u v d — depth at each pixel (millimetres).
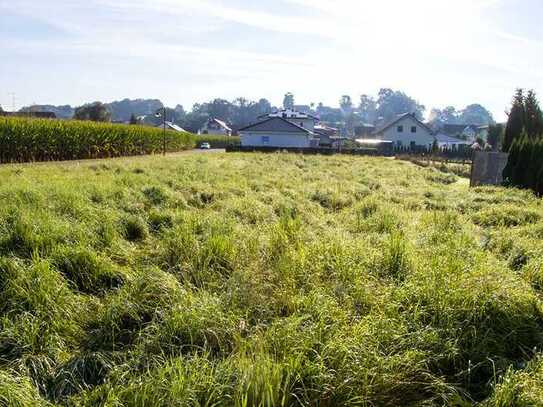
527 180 16438
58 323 3615
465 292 4070
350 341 3268
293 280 4469
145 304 3980
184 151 46750
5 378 2793
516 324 3906
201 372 2865
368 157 35375
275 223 6844
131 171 13828
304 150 41094
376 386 3018
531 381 3037
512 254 5898
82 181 9750
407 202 10625
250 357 3113
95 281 4535
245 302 4008
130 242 6031
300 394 2883
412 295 4117
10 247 4883
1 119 20406
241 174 15023
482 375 3498
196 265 4836
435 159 35656
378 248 5523
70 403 2828
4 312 3736
